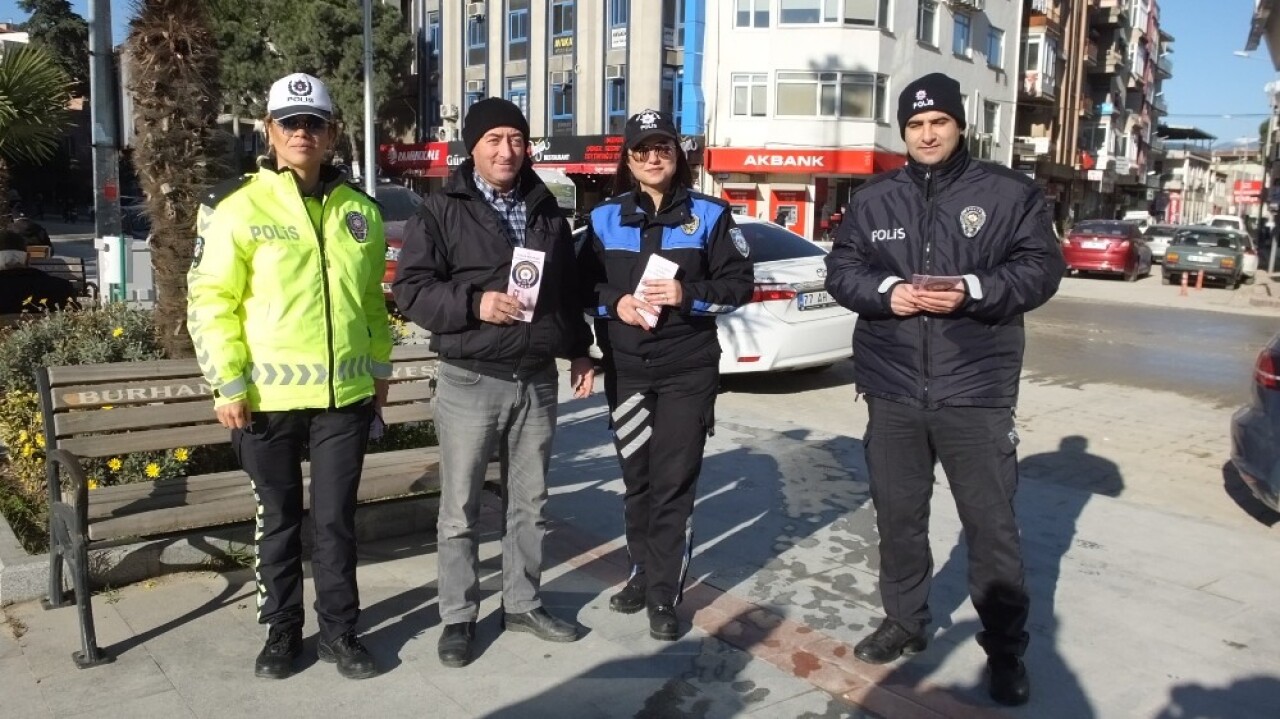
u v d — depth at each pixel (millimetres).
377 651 3576
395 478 4168
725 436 6902
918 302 3092
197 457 4543
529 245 3391
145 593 4000
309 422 3375
